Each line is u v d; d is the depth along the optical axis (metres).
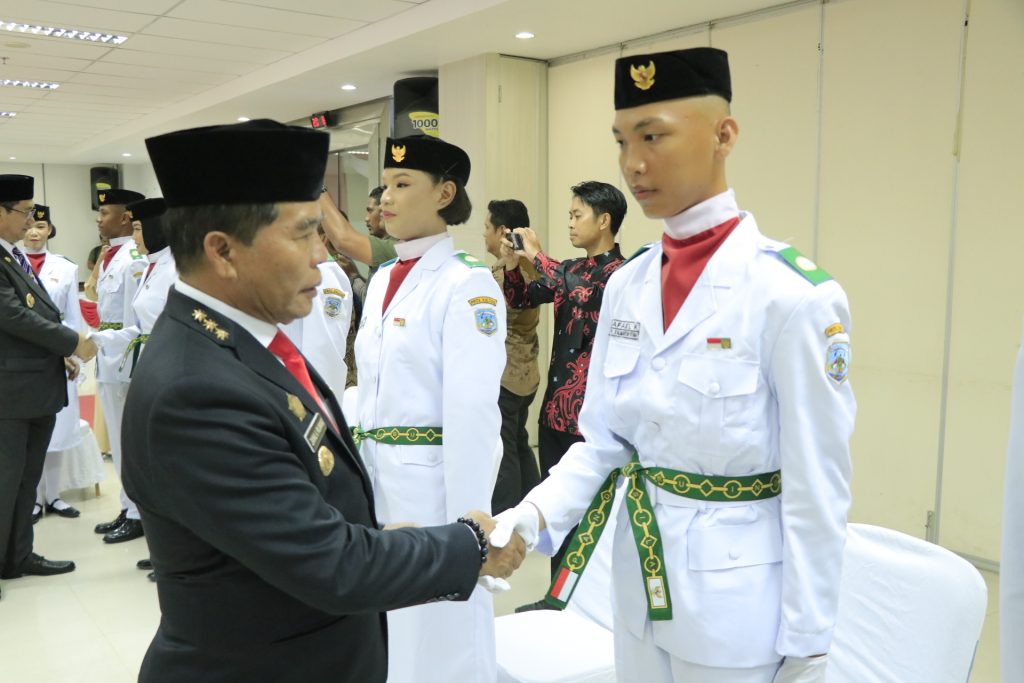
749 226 1.33
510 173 5.99
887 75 4.00
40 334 3.56
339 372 2.73
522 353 3.80
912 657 1.45
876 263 4.12
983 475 3.74
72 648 3.12
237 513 0.95
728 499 1.29
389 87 7.39
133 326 4.41
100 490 5.21
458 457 2.01
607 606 2.15
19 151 14.08
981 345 3.71
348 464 1.15
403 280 2.15
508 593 3.60
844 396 1.24
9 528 3.68
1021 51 3.50
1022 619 1.02
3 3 5.30
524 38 5.38
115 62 7.11
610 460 1.49
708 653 1.27
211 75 7.70
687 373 1.29
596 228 3.31
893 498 4.10
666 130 1.25
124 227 5.02
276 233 1.04
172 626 1.05
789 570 1.24
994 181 3.63
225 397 0.96
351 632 1.13
